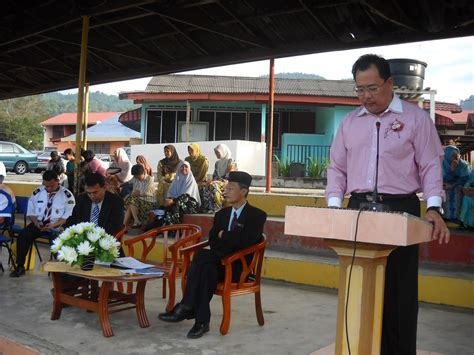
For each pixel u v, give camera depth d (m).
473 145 12.70
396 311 2.83
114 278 3.88
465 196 6.34
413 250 2.80
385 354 2.90
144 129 18.52
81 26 8.38
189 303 4.11
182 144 15.93
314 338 4.03
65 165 13.37
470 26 6.14
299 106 18.17
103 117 45.56
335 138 2.99
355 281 2.39
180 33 8.08
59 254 4.12
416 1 6.07
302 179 13.28
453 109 19.62
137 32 8.48
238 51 8.08
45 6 7.76
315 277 5.75
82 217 5.10
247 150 15.27
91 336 4.03
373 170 2.77
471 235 5.66
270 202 8.05
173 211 7.42
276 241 6.81
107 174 8.85
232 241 4.21
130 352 3.69
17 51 9.86
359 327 2.38
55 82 10.88
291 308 4.91
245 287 4.23
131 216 7.61
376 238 2.13
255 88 18.25
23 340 3.85
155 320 4.46
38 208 6.22
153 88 18.05
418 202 2.81
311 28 7.19
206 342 3.92
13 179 17.64
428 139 2.72
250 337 4.04
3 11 8.09
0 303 4.91
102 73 10.03
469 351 3.76
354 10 6.59
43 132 49.34
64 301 4.36
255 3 6.98
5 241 6.16
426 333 4.20
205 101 17.62
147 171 8.51
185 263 4.49
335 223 2.22
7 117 48.72
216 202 7.75
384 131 2.75
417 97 12.53
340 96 16.69
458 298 4.99
